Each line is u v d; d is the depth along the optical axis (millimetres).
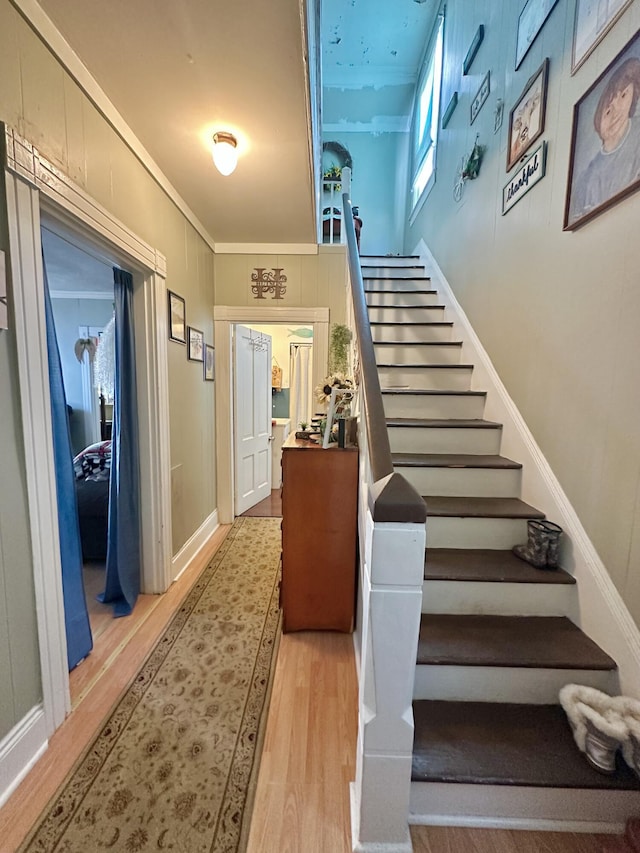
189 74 1580
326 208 4211
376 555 976
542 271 1844
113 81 1625
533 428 1902
